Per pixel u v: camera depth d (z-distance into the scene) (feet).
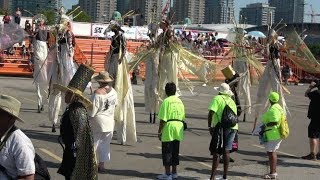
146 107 48.42
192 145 39.83
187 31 122.42
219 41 116.78
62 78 39.78
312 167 34.91
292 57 58.29
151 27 47.62
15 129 14.12
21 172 13.78
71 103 21.13
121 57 36.73
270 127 30.53
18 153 13.76
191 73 49.24
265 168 33.60
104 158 29.53
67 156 21.17
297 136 47.14
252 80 55.16
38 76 48.93
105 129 28.60
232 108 28.43
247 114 59.41
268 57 47.37
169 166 28.73
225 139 28.35
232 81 39.60
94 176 19.61
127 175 29.78
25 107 52.90
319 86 36.47
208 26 175.11
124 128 37.47
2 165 13.87
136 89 80.07
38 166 14.96
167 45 46.85
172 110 28.53
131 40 111.04
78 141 20.06
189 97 75.61
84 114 20.70
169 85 28.94
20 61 90.94
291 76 115.65
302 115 63.41
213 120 28.50
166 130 28.48
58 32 40.40
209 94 81.41
